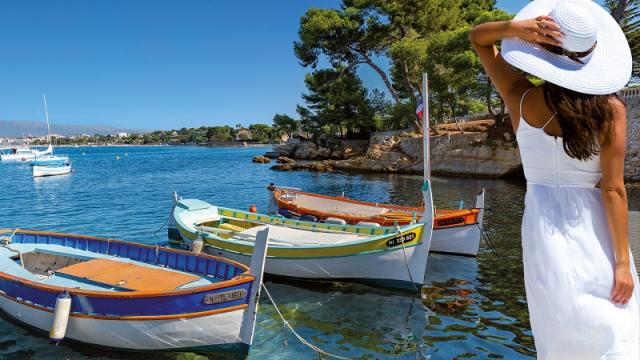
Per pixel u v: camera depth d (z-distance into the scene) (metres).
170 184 39.31
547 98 2.07
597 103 1.97
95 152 152.88
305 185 36.56
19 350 8.27
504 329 9.03
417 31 49.12
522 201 25.47
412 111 46.41
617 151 2.00
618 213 2.02
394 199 28.36
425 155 11.30
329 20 50.56
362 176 43.38
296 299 10.74
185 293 7.82
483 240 16.52
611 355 2.00
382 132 52.62
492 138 39.81
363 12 50.84
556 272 2.10
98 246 11.52
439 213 16.00
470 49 39.84
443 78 41.94
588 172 2.09
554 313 2.11
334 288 11.50
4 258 10.59
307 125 68.12
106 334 8.17
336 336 8.74
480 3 52.62
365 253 11.39
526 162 2.25
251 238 13.27
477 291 11.29
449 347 8.27
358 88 59.66
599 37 2.10
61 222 21.62
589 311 2.04
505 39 2.21
